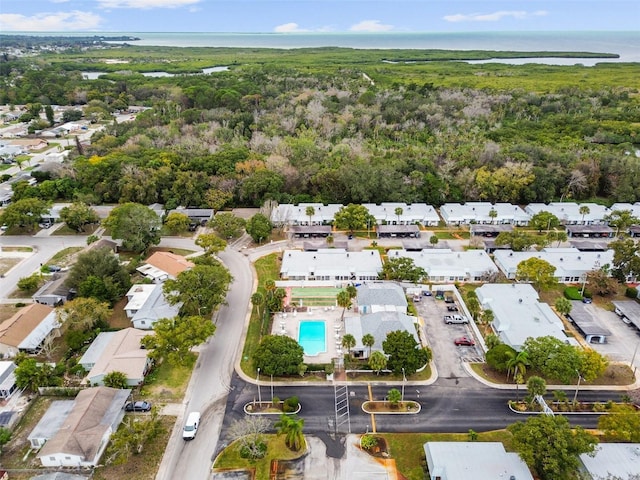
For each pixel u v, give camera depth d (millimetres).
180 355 76688
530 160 161625
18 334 83500
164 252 116875
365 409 71625
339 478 59969
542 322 88688
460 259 113125
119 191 152250
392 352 76125
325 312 97000
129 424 67375
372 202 151500
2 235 132375
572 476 55594
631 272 103375
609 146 188125
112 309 96812
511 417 70125
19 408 71438
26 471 60688
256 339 88312
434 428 68000
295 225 138000
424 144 196750
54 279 104812
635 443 62531
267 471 61000
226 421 69188
